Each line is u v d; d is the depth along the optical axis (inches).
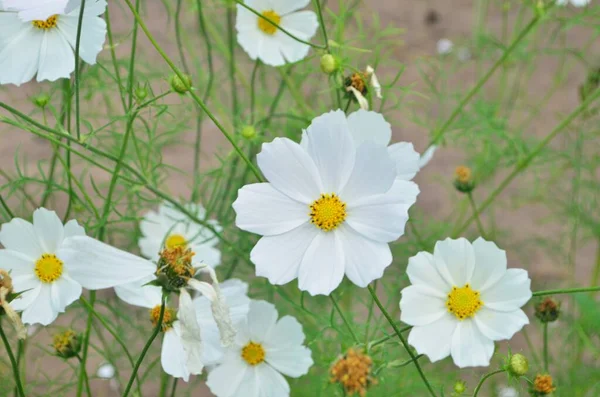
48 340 39.1
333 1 51.2
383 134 25.3
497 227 44.1
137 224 33.0
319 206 24.0
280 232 24.0
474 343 24.7
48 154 45.9
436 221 38.4
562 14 43.3
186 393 32.9
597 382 33.3
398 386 33.3
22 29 25.7
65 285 25.6
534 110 40.7
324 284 23.8
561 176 43.2
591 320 27.3
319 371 33.0
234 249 30.0
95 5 25.7
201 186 39.5
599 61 50.5
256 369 27.1
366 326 27.8
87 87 32.3
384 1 57.1
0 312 23.5
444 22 55.9
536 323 39.3
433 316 24.8
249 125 31.4
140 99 27.3
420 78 51.0
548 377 26.0
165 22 49.7
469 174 33.3
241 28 30.6
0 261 25.7
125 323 35.9
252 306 26.8
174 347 25.4
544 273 43.8
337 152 24.0
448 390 34.2
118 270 23.8
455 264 24.8
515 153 36.6
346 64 27.9
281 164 24.0
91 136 26.3
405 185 24.2
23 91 44.5
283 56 30.9
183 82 24.7
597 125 39.9
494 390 36.1
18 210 32.8
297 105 36.4
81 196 40.3
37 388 37.1
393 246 35.2
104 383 37.5
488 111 36.0
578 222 38.4
